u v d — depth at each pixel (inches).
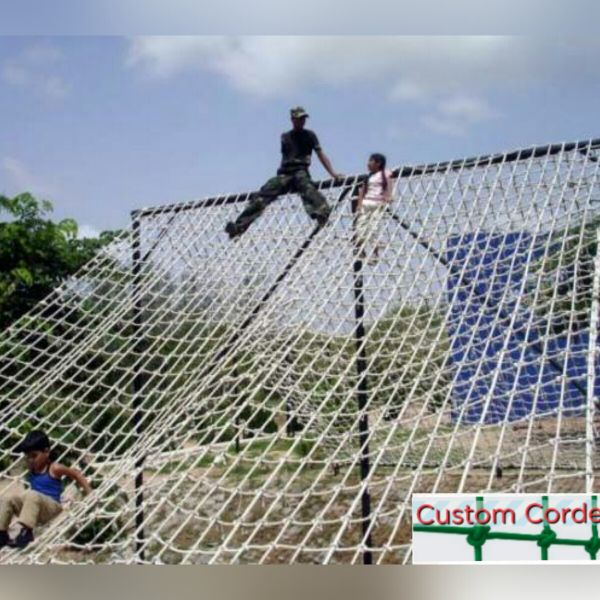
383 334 408.2
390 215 420.5
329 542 438.3
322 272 413.7
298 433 384.8
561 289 384.2
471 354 381.4
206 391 403.9
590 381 323.3
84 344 468.4
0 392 523.8
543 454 447.2
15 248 574.6
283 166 445.7
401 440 401.7
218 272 465.7
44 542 332.8
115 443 509.4
